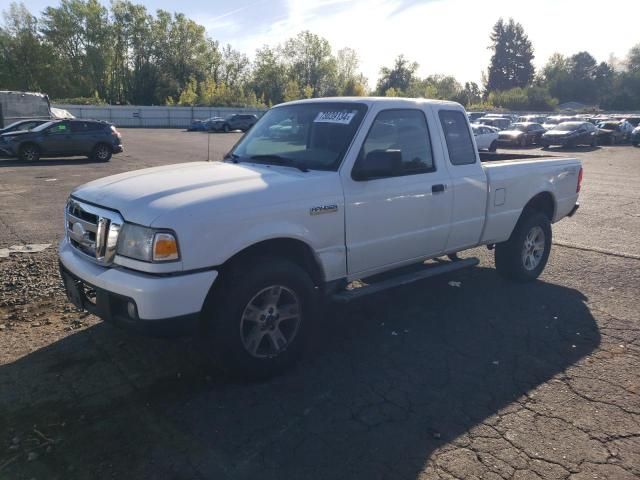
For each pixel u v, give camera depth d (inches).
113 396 140.5
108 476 110.3
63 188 502.0
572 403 139.6
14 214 372.8
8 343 169.8
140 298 127.0
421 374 154.6
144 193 140.0
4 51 2906.0
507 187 216.8
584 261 272.4
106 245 137.9
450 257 269.9
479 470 113.2
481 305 209.8
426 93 3518.7
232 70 3624.5
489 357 165.8
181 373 152.9
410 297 218.2
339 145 167.3
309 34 3592.5
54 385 145.6
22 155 749.3
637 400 141.2
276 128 189.2
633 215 400.2
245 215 138.9
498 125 1363.2
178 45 3373.5
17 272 239.6
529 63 4562.0
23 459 115.4
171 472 111.6
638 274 250.5
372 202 167.6
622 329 187.0
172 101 3002.0
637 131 1312.7
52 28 3157.0
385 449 119.9
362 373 154.9
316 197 153.9
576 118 1712.6
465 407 137.4
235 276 140.5
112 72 3287.4
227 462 114.9
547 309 206.1
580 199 476.7
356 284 228.2
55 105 2289.6
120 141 831.1
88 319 189.3
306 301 153.9
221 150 1023.6
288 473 111.6
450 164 195.9
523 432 126.8
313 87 3612.2
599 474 112.3
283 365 151.9
